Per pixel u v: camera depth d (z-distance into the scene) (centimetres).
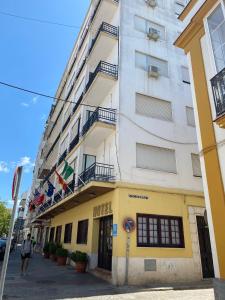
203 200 1291
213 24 724
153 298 765
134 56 1468
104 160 1373
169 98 1462
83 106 1634
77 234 1552
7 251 459
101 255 1255
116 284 968
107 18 1691
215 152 663
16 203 491
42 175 3216
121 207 1097
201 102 746
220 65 676
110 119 1309
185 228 1189
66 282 993
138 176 1195
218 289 577
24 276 1094
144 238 1096
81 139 1488
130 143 1248
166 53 1588
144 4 1675
